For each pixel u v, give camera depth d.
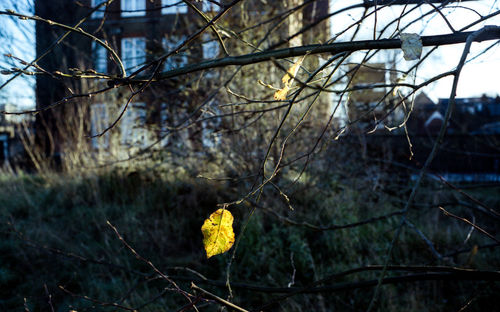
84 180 5.62
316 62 2.24
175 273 3.60
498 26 0.97
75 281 3.47
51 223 4.70
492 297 2.98
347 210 4.40
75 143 6.10
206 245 1.07
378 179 4.66
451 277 1.36
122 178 5.43
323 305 3.01
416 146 6.38
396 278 1.44
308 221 4.11
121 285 3.35
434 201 4.34
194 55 4.32
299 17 4.70
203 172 4.62
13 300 3.24
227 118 4.25
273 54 1.04
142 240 4.05
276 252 3.74
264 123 4.48
